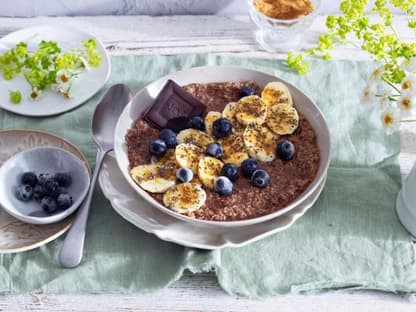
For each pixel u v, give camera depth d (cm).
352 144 76
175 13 93
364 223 69
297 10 85
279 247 68
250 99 73
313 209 70
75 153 72
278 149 69
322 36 82
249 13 89
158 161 70
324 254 67
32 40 85
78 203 67
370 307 65
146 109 74
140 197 68
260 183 67
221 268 65
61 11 92
